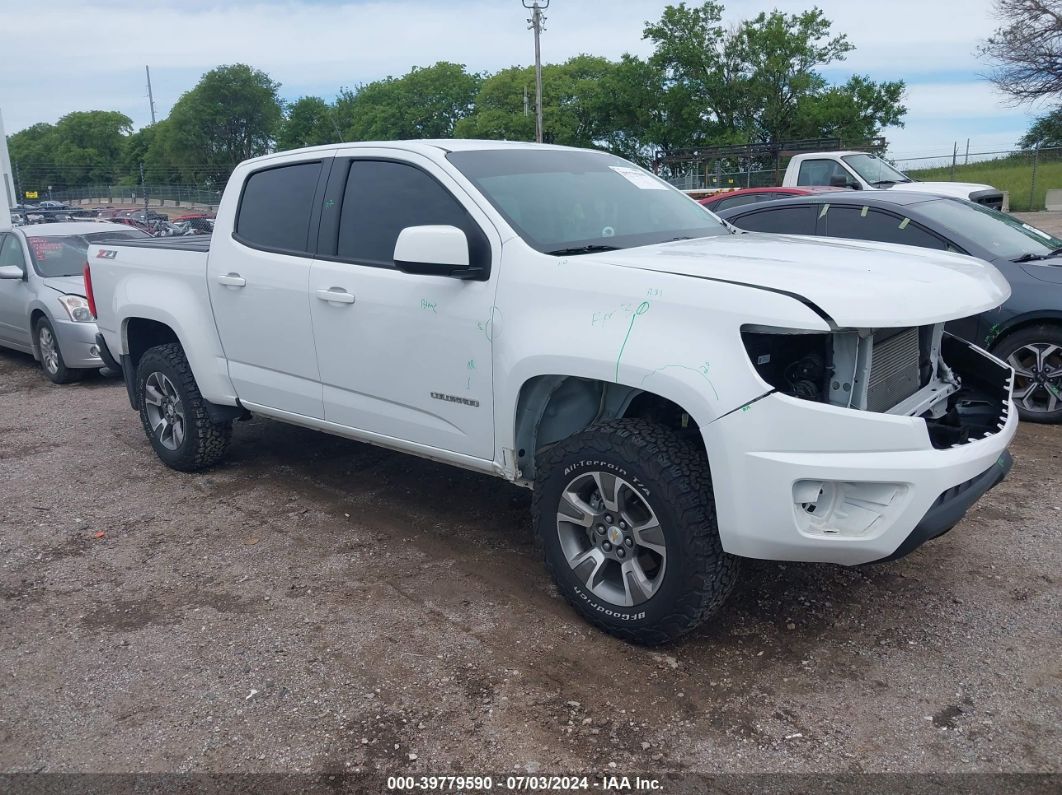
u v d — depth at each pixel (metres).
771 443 2.98
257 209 4.93
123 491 5.54
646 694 3.18
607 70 60.59
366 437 4.50
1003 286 3.66
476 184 3.96
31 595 4.13
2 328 10.02
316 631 3.70
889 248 3.98
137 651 3.59
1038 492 4.95
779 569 4.13
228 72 90.94
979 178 29.20
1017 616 3.65
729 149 27.67
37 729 3.10
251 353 4.97
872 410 3.24
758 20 48.03
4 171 24.31
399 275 4.09
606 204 4.27
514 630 3.66
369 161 4.41
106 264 5.95
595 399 3.75
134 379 5.92
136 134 112.00
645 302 3.24
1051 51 34.56
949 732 2.93
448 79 73.00
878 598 3.84
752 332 3.03
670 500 3.19
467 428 3.92
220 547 4.61
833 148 26.05
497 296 3.70
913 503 2.97
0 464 6.24
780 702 3.12
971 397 3.90
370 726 3.04
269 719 3.11
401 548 4.52
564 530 3.62
